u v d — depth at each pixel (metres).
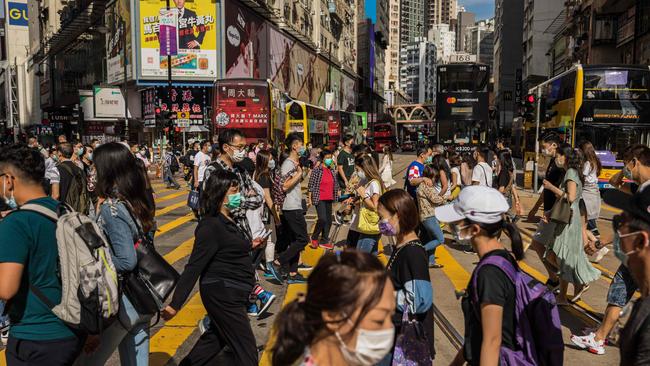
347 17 83.25
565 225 5.76
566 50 55.47
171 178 20.91
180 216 13.50
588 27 43.47
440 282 7.41
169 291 3.43
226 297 3.73
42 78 71.81
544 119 21.44
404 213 3.34
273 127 23.23
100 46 44.84
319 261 1.76
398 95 172.50
